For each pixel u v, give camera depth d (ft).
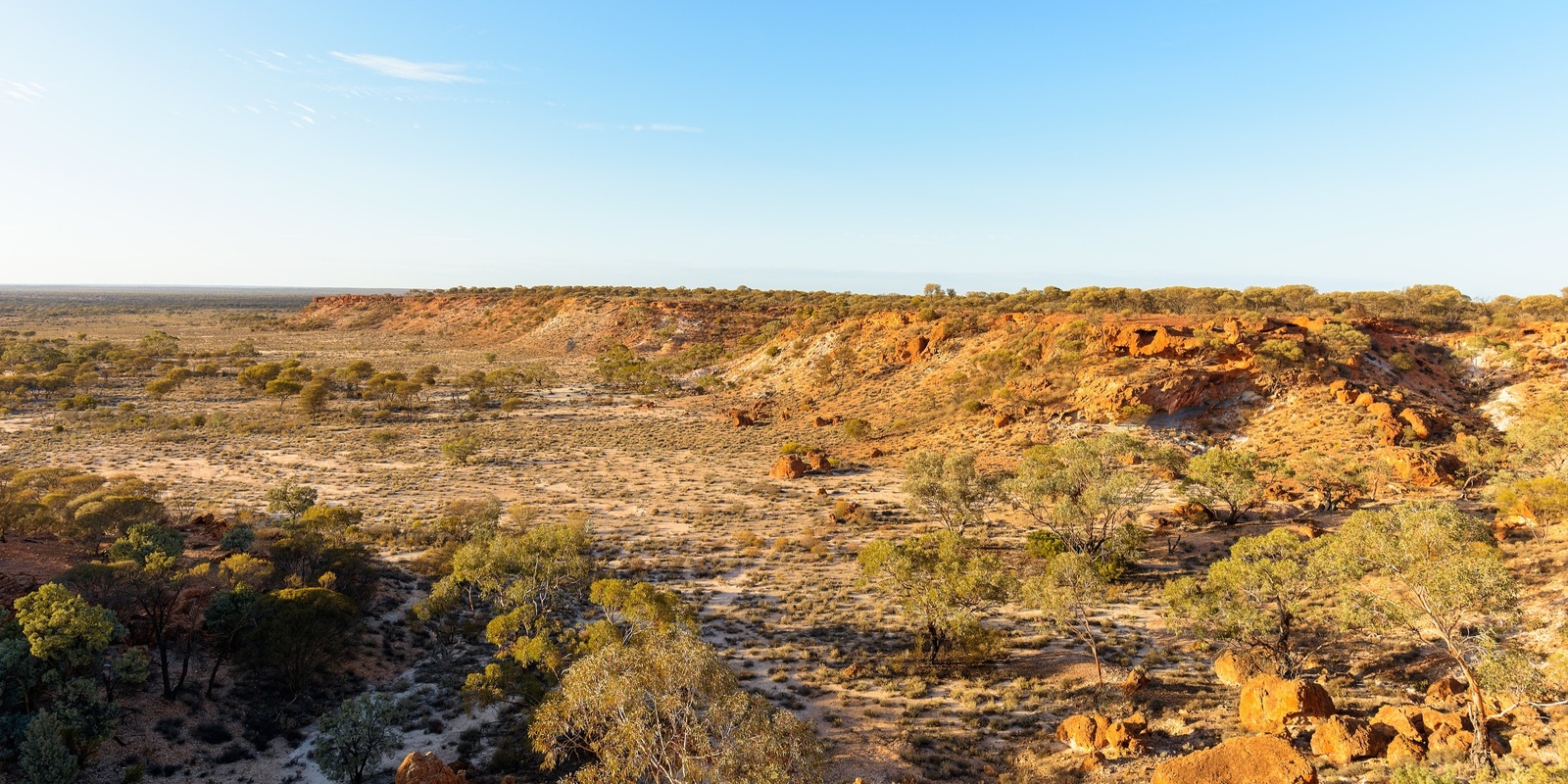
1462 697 74.33
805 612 123.03
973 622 100.22
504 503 193.16
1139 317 286.87
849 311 451.53
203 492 192.24
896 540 159.63
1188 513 161.48
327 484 207.92
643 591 100.58
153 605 90.84
